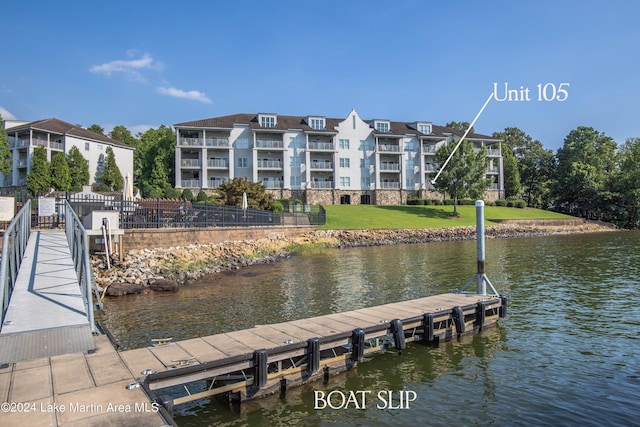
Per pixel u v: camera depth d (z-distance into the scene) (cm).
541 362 943
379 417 705
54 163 5147
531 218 6450
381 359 974
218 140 6038
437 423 684
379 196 6844
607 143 8506
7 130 5378
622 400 755
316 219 4800
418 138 7156
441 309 1126
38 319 785
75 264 1210
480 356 988
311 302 1520
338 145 6750
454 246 4000
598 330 1170
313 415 714
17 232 1154
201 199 4794
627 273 2158
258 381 741
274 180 6438
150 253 2045
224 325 1206
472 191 6241
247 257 2662
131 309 1391
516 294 1666
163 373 647
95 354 654
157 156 7462
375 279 2045
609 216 7394
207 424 686
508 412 718
